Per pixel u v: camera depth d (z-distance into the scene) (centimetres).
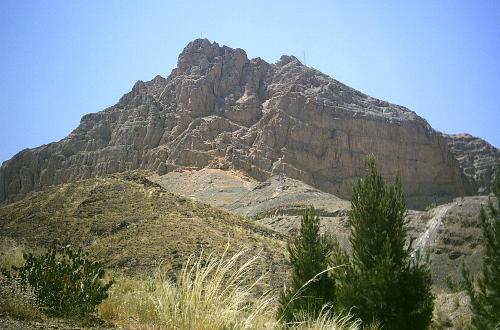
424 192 16312
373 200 1602
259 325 848
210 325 755
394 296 1481
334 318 1181
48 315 828
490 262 1697
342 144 15912
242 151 14950
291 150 15225
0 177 16100
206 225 3884
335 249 1805
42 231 3581
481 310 1677
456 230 6550
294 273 1759
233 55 18388
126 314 898
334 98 17350
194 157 14688
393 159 16350
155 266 2873
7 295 823
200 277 824
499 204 1755
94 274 948
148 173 14538
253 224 4669
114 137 16112
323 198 10369
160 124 15975
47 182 15475
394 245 1572
